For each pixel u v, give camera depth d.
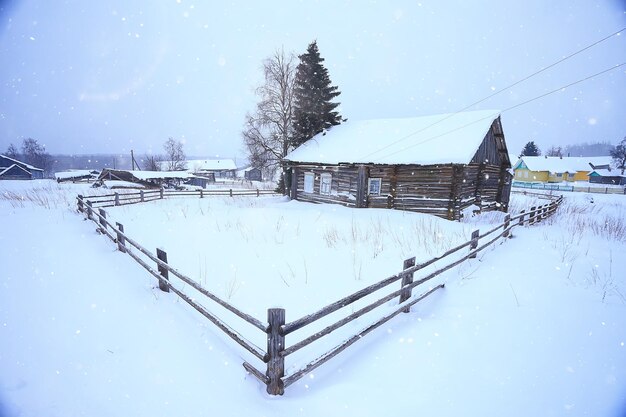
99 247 7.58
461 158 12.35
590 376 3.24
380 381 3.15
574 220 13.40
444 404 2.85
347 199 16.22
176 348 3.56
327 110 23.08
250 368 3.19
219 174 76.50
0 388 2.77
